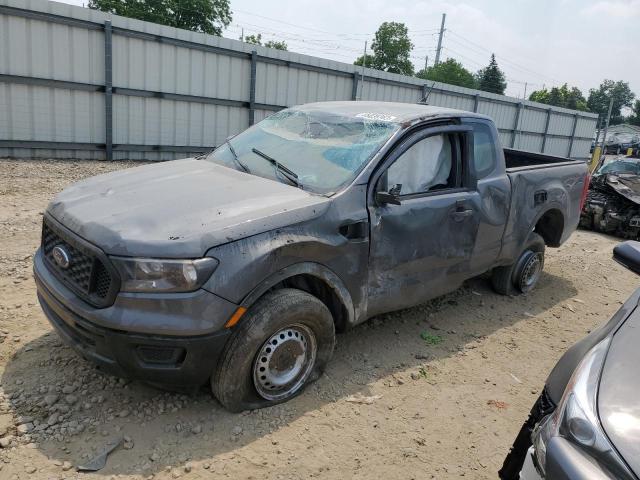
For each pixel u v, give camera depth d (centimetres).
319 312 347
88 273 304
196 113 1538
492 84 7019
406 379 404
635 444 190
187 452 301
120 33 1342
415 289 428
